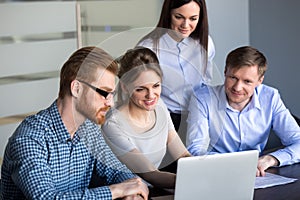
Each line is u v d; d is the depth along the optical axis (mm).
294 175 2262
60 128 1779
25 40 3846
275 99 2643
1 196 1849
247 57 2379
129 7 4145
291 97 3730
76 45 4129
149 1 4051
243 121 2576
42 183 1675
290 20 3654
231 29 3912
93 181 1990
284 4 3674
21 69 3832
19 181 1692
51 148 1769
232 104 2551
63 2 4047
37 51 3906
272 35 3770
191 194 1771
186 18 2398
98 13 4230
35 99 3922
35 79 3914
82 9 4156
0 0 3697
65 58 4070
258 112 2604
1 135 3764
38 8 3895
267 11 3766
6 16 3730
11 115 3795
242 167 1836
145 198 1812
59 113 1780
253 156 1846
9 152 1769
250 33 3877
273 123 2646
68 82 1736
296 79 3682
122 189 1780
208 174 1773
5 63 3742
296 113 3711
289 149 2449
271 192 2039
